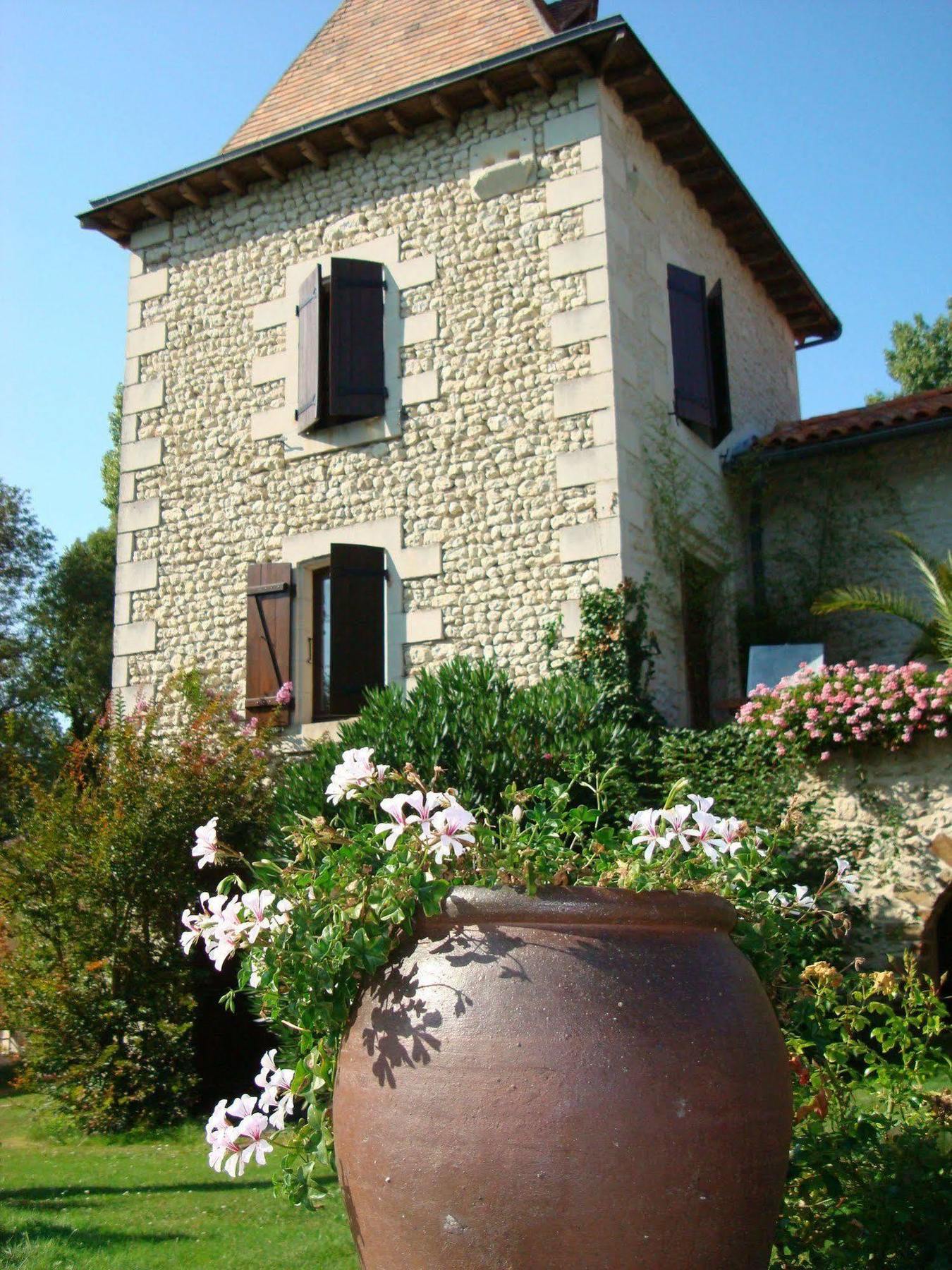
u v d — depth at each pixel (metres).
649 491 9.17
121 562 10.84
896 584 10.31
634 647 8.39
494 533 9.07
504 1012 2.44
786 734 7.54
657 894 2.65
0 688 20.67
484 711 7.46
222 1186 5.86
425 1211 2.38
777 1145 2.53
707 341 10.36
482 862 2.78
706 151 10.26
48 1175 6.31
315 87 11.27
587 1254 2.29
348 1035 2.70
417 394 9.59
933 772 7.29
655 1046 2.40
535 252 9.30
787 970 3.43
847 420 10.62
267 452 10.28
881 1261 3.14
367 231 10.12
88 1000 8.15
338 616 9.10
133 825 8.27
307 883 2.92
